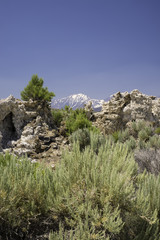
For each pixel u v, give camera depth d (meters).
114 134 12.52
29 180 2.64
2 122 10.09
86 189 2.83
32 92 11.90
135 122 13.91
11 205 2.36
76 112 14.37
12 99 10.55
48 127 10.85
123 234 2.47
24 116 10.63
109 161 3.40
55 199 2.63
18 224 2.29
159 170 5.61
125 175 2.92
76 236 2.22
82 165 3.25
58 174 3.02
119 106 14.78
